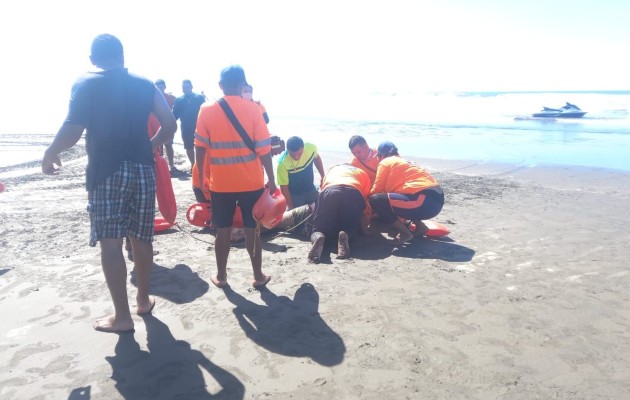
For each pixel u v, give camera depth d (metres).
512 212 7.29
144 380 3.04
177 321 3.81
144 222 3.54
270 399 2.84
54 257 5.27
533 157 12.65
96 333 3.62
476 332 3.60
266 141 4.07
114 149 3.31
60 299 4.21
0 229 6.34
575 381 2.99
